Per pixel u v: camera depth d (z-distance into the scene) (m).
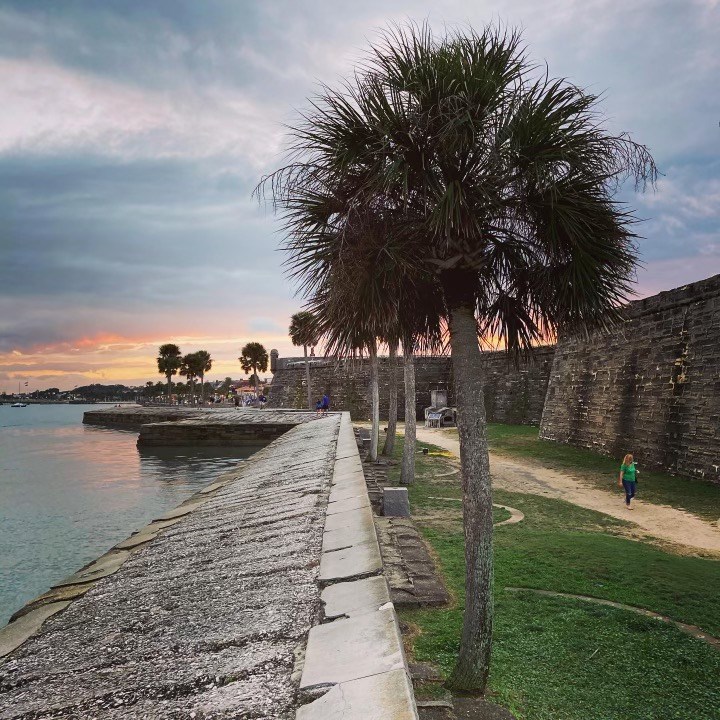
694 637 6.57
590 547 10.45
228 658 4.54
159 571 8.39
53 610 7.41
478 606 5.24
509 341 6.56
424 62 4.92
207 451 43.47
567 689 5.34
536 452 29.19
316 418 46.06
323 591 5.65
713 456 19.08
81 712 4.18
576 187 5.27
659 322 23.89
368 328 5.99
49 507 22.89
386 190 4.81
